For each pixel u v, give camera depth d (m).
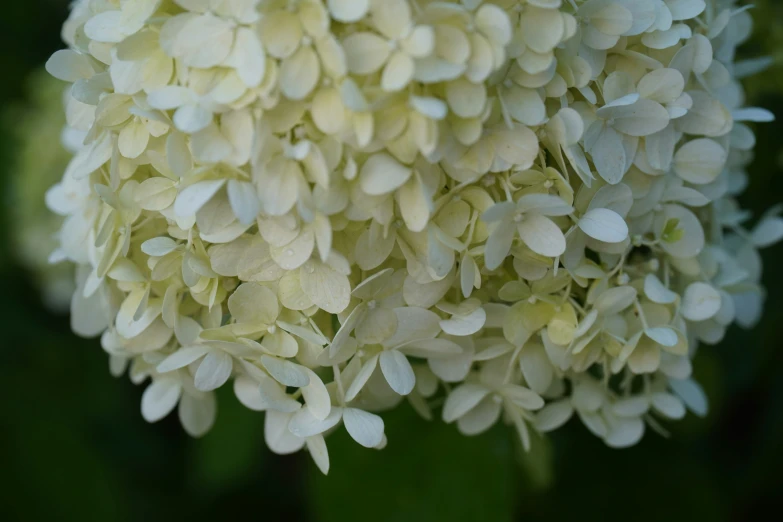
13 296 0.86
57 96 0.83
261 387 0.62
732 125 0.65
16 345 0.82
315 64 0.60
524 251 0.62
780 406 0.75
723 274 0.66
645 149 0.63
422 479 0.68
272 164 0.60
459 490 0.68
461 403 0.64
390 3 0.59
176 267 0.63
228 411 0.74
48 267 0.84
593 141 0.62
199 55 0.60
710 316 0.64
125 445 0.78
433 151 0.60
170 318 0.63
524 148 0.61
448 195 0.61
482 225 0.61
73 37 0.65
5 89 0.87
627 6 0.62
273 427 0.65
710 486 0.73
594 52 0.62
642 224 0.64
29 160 0.84
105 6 0.63
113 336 0.66
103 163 0.63
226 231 0.61
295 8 0.59
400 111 0.60
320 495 0.69
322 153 0.60
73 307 0.67
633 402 0.66
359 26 0.60
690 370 0.65
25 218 0.85
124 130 0.62
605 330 0.63
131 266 0.63
